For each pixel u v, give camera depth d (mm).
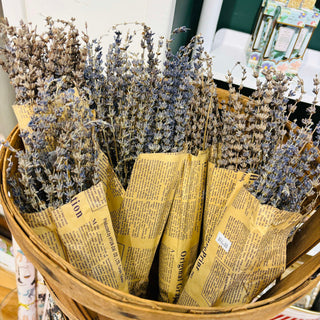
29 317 1128
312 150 588
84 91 554
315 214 617
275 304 436
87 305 439
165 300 720
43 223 490
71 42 604
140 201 590
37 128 508
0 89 939
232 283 563
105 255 531
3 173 500
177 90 615
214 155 650
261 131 564
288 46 1111
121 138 618
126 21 928
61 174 487
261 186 538
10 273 1382
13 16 960
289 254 635
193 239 690
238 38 1436
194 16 1323
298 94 1077
